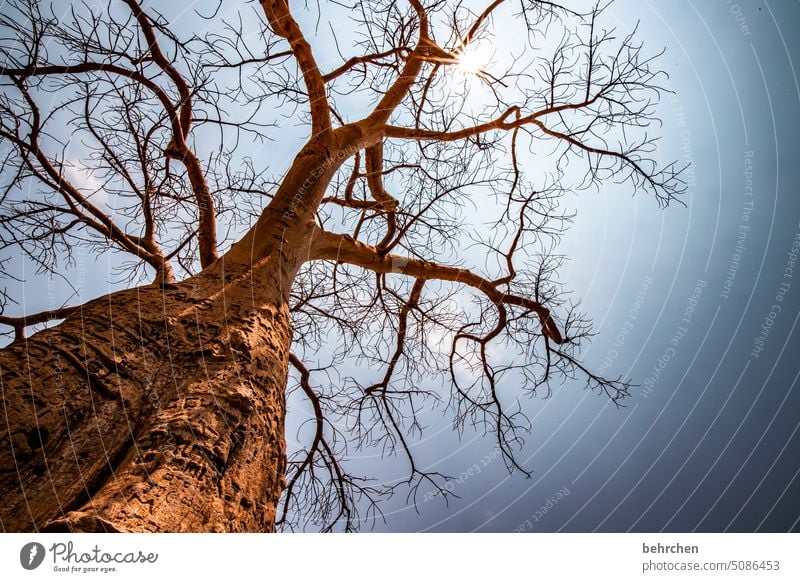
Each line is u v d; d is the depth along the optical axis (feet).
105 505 6.26
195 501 6.82
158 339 9.55
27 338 8.79
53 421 7.63
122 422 8.04
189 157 16.28
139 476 6.82
